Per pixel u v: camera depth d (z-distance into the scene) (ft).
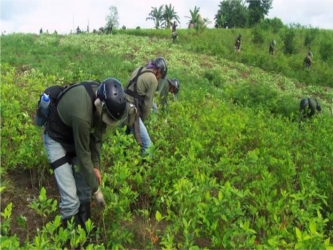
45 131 12.60
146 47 87.51
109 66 53.88
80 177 12.93
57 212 14.02
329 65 97.50
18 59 49.67
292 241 11.39
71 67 50.39
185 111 27.91
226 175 15.66
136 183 14.78
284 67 88.17
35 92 25.85
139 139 17.54
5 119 18.45
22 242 12.50
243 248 10.60
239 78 74.33
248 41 118.32
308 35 119.55
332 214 13.15
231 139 21.26
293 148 22.21
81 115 11.39
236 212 11.05
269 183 14.44
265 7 212.84
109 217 12.67
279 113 41.55
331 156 19.27
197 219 11.60
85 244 12.21
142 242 12.74
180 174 14.93
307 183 16.65
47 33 105.81
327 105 61.26
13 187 15.25
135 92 18.30
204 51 96.84
